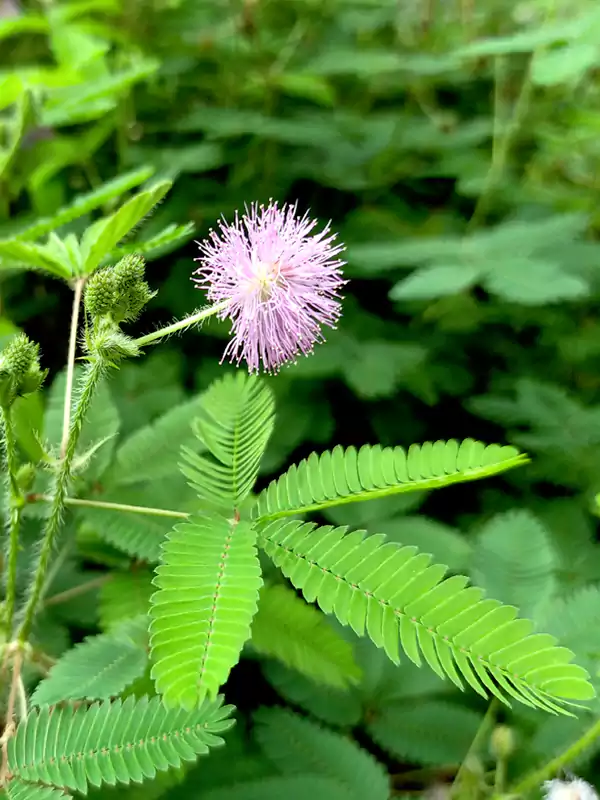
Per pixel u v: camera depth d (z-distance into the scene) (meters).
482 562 0.12
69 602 0.13
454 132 0.26
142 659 0.10
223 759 0.11
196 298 0.21
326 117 0.26
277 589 0.11
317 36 0.29
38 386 0.09
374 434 0.21
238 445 0.10
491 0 0.30
